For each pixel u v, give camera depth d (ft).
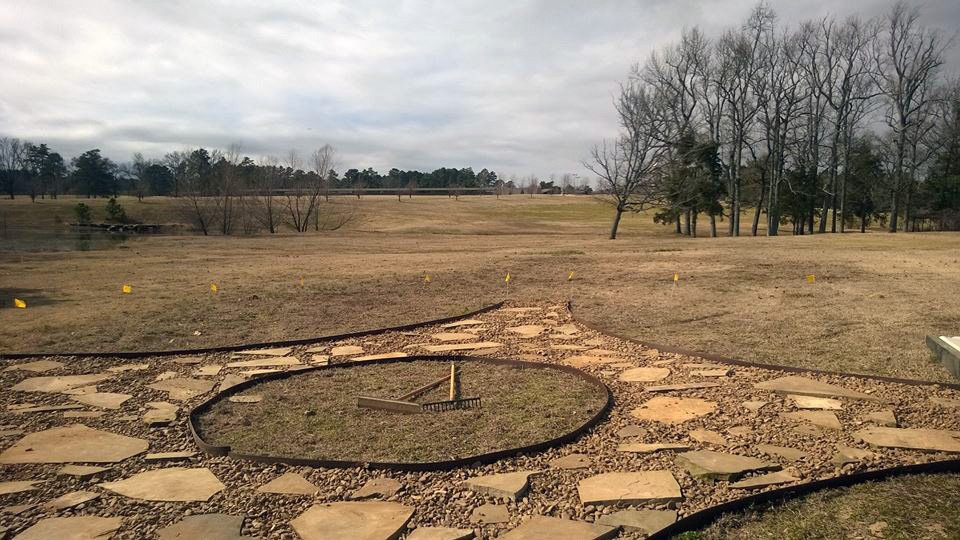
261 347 30.01
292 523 13.38
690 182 146.72
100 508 14.15
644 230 189.37
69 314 36.60
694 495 14.37
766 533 12.79
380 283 49.57
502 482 15.07
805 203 167.43
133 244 104.53
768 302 38.93
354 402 21.74
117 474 16.06
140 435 18.80
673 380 23.71
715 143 142.92
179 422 19.93
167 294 43.88
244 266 63.26
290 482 15.44
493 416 20.02
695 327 32.68
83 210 172.04
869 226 201.46
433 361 27.43
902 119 146.72
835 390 21.59
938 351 22.56
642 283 48.67
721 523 13.17
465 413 20.36
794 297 40.37
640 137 135.64
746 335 30.35
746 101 144.46
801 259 63.00
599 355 27.99
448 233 165.17
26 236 133.18
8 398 22.35
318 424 19.57
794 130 155.74
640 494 14.30
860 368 24.06
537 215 249.55
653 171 135.95
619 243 102.47
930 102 144.97
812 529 12.83
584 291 45.55
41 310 37.88
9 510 14.05
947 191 162.71
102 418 20.31
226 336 32.01
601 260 66.33
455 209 263.90
